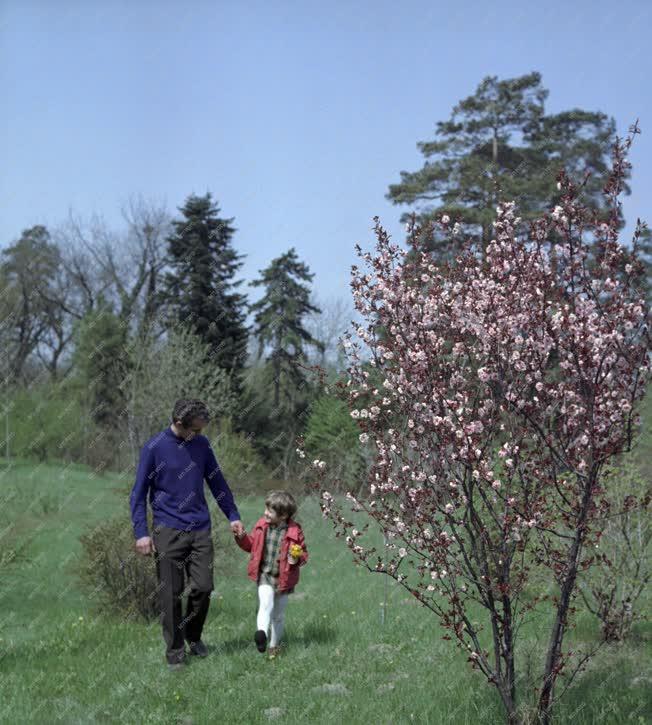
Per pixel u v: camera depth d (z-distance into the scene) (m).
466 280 5.30
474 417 5.18
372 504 5.48
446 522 5.19
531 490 5.12
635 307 4.62
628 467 7.68
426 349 5.04
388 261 5.38
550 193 26.80
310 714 5.81
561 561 5.11
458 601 5.18
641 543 7.68
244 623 8.95
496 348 4.89
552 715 5.38
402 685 6.34
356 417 5.59
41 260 52.97
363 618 9.03
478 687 6.22
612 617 7.77
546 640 7.48
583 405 4.85
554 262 4.95
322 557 14.80
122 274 50.88
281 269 46.22
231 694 6.17
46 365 53.59
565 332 4.80
